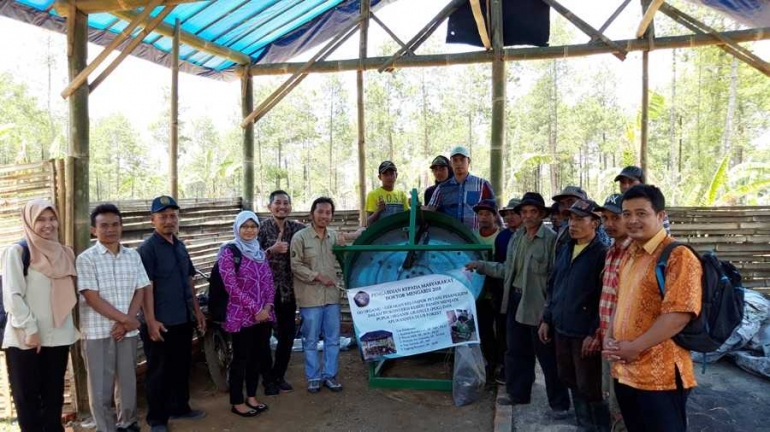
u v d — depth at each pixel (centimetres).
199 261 614
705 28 595
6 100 3191
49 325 335
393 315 448
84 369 417
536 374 495
